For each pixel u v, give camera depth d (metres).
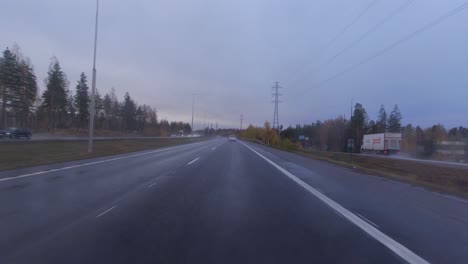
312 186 14.95
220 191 12.96
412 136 101.12
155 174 18.08
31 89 67.69
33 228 7.55
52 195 11.60
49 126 83.12
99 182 14.77
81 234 7.13
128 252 6.05
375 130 110.94
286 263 5.61
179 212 9.30
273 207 10.20
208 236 7.07
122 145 48.94
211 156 32.78
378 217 9.08
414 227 8.08
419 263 5.75
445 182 26.55
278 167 23.86
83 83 91.94
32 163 22.09
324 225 8.15
